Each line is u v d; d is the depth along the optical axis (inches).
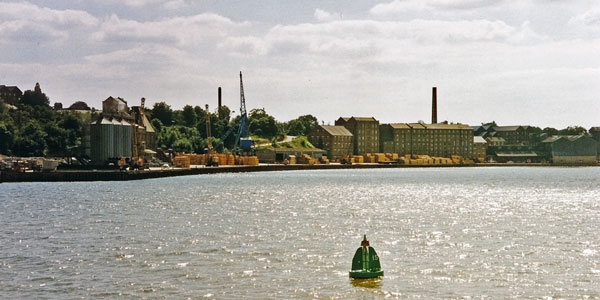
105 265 2652.6
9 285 2336.4
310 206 5364.2
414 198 6486.2
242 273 2506.2
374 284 2341.3
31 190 7416.3
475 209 5191.9
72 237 3400.6
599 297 2182.6
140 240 3280.0
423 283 2359.7
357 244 3181.6
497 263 2701.8
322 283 2354.8
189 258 2792.8
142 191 7214.6
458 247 3102.9
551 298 2171.5
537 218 4456.2
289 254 2888.8
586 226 3944.4
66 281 2389.3
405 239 3368.6
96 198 6151.6
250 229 3720.5
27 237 3410.4
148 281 2385.6
